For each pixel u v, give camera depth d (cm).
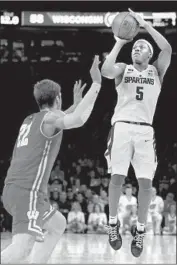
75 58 2538
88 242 1409
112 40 2506
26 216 551
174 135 2620
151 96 689
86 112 555
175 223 1778
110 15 2084
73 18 2098
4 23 2103
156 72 697
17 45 2478
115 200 691
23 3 2091
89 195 1838
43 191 568
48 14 2103
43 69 2538
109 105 2617
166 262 961
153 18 2059
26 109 2569
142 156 686
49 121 564
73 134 2534
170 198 1827
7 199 563
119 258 1030
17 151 580
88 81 2555
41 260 605
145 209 695
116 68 685
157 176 2214
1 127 2562
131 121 687
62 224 609
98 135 2547
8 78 2533
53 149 570
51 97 588
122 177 686
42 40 2492
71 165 2348
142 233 705
